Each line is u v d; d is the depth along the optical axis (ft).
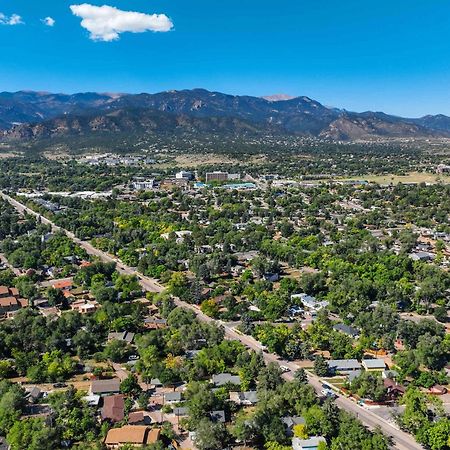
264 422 583.58
